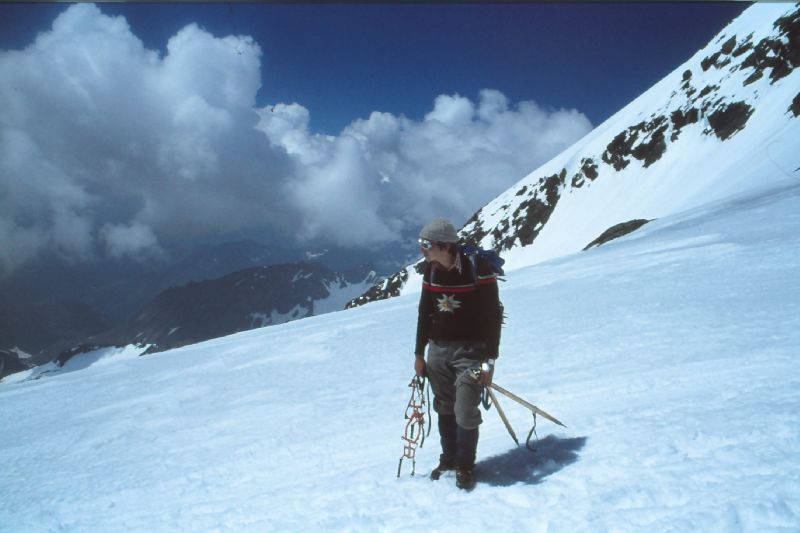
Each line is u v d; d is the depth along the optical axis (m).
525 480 3.78
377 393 8.56
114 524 4.82
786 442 3.31
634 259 20.98
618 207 142.50
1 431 11.27
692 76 155.62
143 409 10.55
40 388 17.66
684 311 10.01
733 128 126.69
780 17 135.75
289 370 12.40
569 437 4.48
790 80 122.00
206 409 9.70
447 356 4.12
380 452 5.51
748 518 2.57
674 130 145.62
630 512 2.87
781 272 12.52
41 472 7.47
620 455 3.72
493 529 3.05
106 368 21.11
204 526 4.22
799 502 2.59
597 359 7.66
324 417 7.46
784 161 85.62
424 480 4.23
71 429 10.04
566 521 2.93
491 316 4.02
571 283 18.45
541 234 161.62
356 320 20.61
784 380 4.90
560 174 173.50
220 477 5.74
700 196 107.31
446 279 4.12
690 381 5.56
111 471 6.82
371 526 3.46
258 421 8.04
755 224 23.03
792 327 7.28
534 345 9.40
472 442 3.95
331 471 5.18
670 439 3.78
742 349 6.54
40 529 5.14
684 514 2.73
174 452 7.23
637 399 5.31
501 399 6.48
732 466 3.15
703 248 18.92
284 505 4.30
